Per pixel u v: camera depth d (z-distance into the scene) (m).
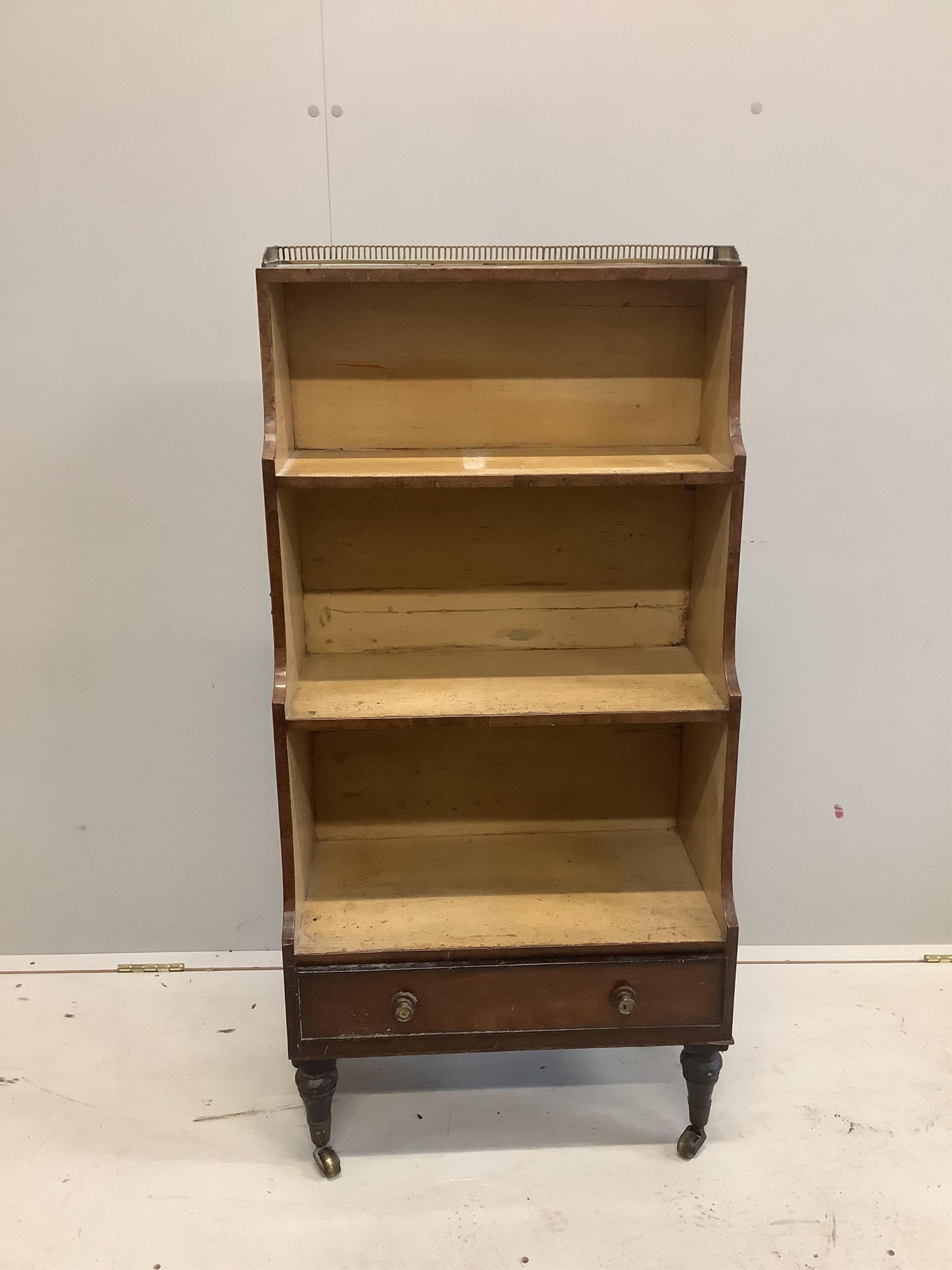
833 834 2.26
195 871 2.24
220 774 2.17
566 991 1.62
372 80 1.77
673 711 1.55
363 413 1.65
